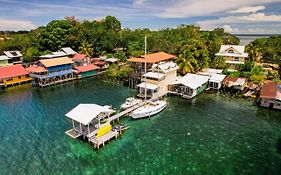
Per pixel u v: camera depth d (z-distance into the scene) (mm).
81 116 35625
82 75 76000
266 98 47219
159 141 35844
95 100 54031
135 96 56188
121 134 37812
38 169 29484
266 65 82938
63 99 55406
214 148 33812
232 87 58594
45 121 43062
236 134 37781
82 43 97500
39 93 60844
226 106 49781
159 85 55344
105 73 82500
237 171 28703
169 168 29438
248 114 45469
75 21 116938
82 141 35875
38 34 107938
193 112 46844
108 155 32281
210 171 28766
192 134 37969
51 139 36594
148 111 43969
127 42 106812
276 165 29766
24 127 40781
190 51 69438
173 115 45500
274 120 42656
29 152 33156
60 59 73375
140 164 30266
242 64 71875
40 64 69875
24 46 98250
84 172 28828
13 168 29672
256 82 57875
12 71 68500
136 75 63438
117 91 60938
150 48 91188
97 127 37219
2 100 55406
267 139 36094
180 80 57156
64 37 99312
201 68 69562
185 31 119312
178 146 34438
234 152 32750
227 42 122625
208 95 56969
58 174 28531
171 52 84500
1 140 36406
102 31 106562
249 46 85625
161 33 115812
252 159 31094
